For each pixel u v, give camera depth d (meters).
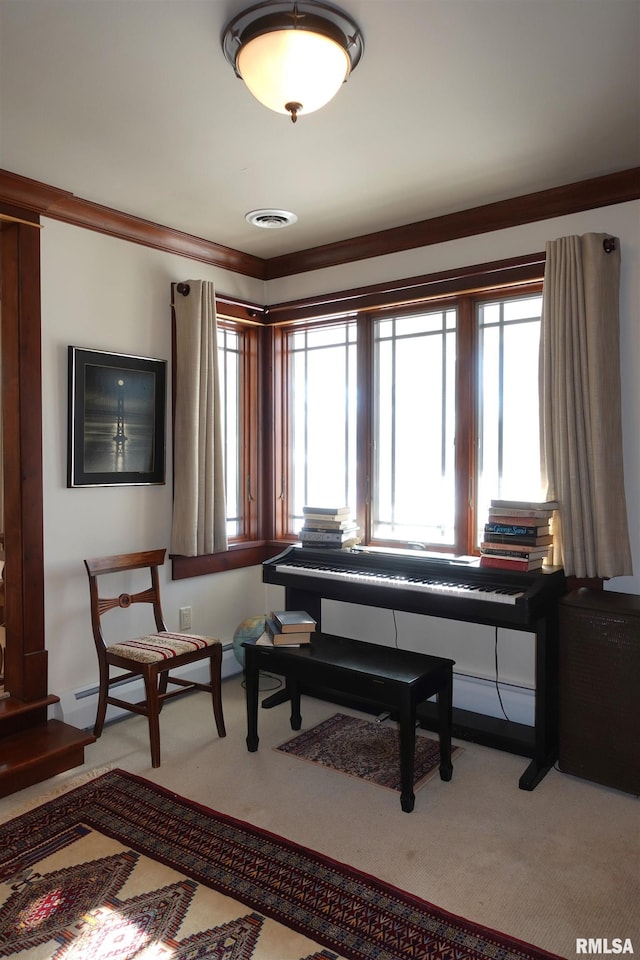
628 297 2.70
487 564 2.78
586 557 2.68
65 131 2.33
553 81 2.02
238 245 3.62
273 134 2.35
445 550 3.29
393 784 2.55
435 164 2.60
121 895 1.89
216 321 3.44
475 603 2.61
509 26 1.75
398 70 1.96
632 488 2.71
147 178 2.74
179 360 3.35
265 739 2.96
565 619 2.55
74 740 2.67
